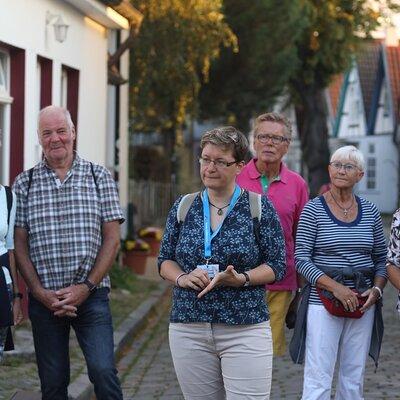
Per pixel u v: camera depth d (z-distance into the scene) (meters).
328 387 6.95
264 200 5.83
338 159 6.93
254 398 5.73
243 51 26.83
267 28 26.52
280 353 7.70
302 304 7.05
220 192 5.78
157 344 11.74
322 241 6.96
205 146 5.73
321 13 31.91
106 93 16.34
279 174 7.71
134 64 20.98
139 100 22.02
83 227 6.53
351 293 6.84
